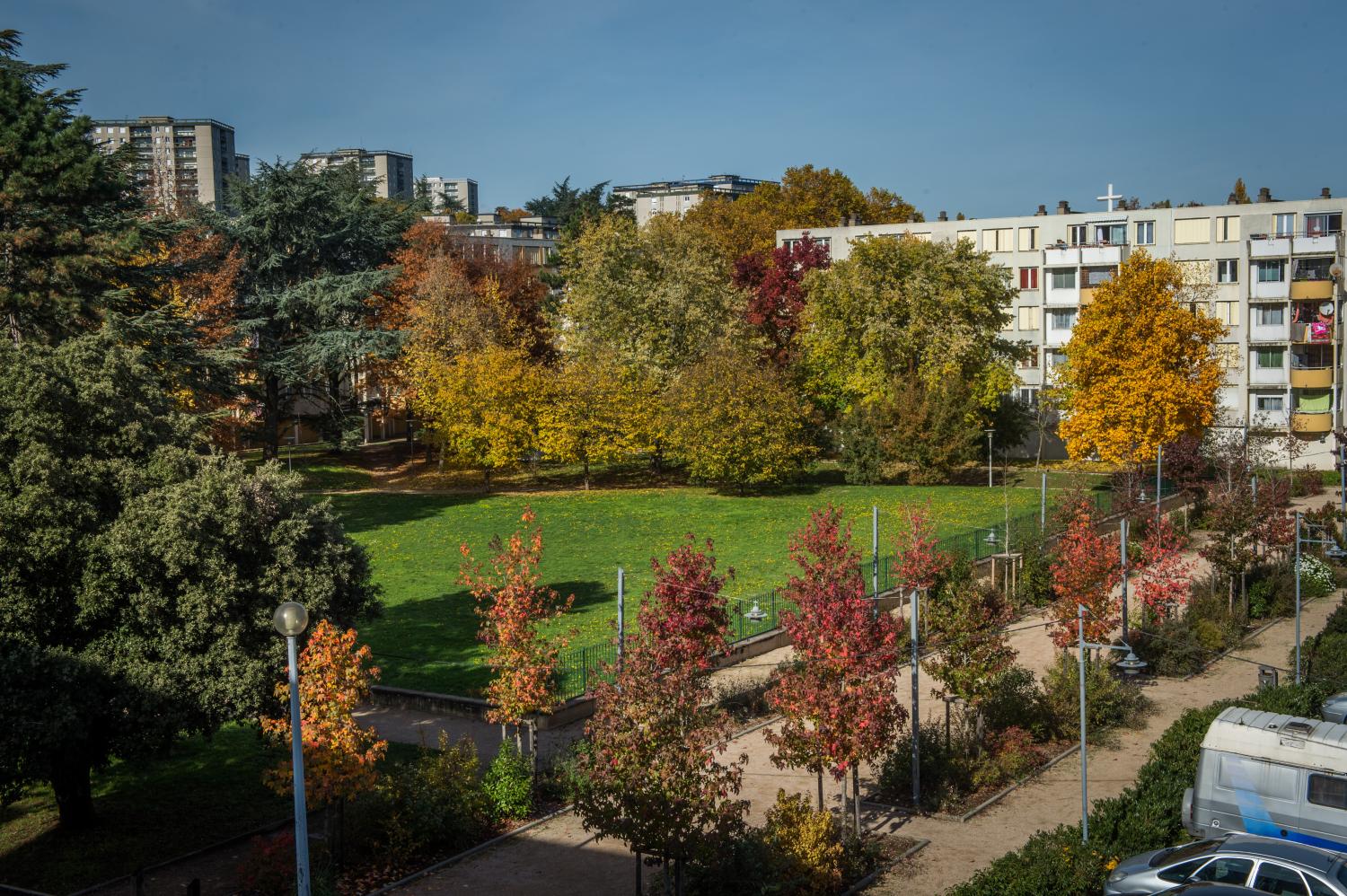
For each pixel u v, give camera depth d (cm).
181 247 6297
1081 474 6019
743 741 2864
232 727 3003
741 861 1992
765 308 7619
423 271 7244
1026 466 7275
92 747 2236
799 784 2581
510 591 2508
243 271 6856
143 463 2420
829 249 9031
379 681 3206
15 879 2145
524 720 2577
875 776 2655
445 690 3116
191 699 2206
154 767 2731
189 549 2208
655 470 6950
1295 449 6612
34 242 4041
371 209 7438
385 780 2314
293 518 2445
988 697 2739
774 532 5131
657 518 5516
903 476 6662
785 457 6088
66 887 2100
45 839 2341
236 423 5638
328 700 2097
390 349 6531
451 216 15475
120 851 2262
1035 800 2509
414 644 3550
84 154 4209
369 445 8250
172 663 2217
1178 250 7819
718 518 5491
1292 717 2289
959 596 2844
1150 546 3741
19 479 2189
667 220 7488
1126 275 5634
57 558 2181
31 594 2172
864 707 2202
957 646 2698
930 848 2255
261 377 6631
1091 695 2964
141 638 2233
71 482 2250
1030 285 8306
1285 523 4116
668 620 2630
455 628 3722
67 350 2452
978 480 6612
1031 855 1934
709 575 2731
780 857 2000
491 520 5481
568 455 6194
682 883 1964
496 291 7106
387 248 7475
